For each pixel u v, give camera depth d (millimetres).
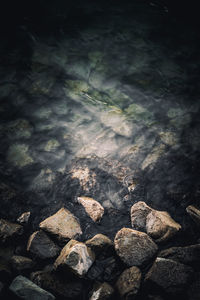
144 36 5484
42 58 5043
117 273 3492
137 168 4316
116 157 4391
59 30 5375
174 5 5910
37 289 3264
